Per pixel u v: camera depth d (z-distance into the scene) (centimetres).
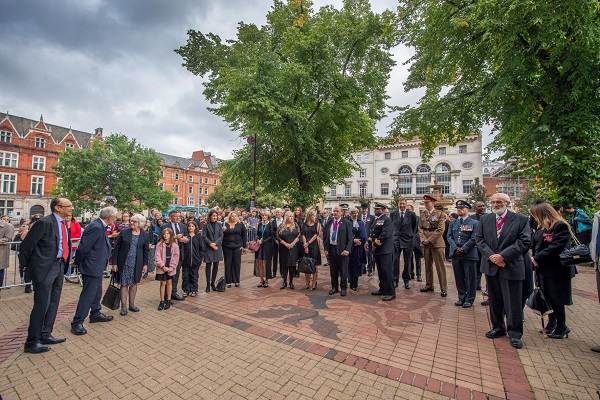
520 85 1064
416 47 1362
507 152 1317
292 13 1568
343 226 619
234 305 558
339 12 1551
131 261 516
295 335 411
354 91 1488
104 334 424
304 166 1492
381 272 607
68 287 713
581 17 840
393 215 732
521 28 911
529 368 320
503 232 396
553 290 401
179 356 354
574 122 966
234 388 286
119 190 3275
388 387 284
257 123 1228
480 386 285
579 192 1001
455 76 1328
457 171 5081
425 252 662
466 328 436
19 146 3984
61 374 315
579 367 321
